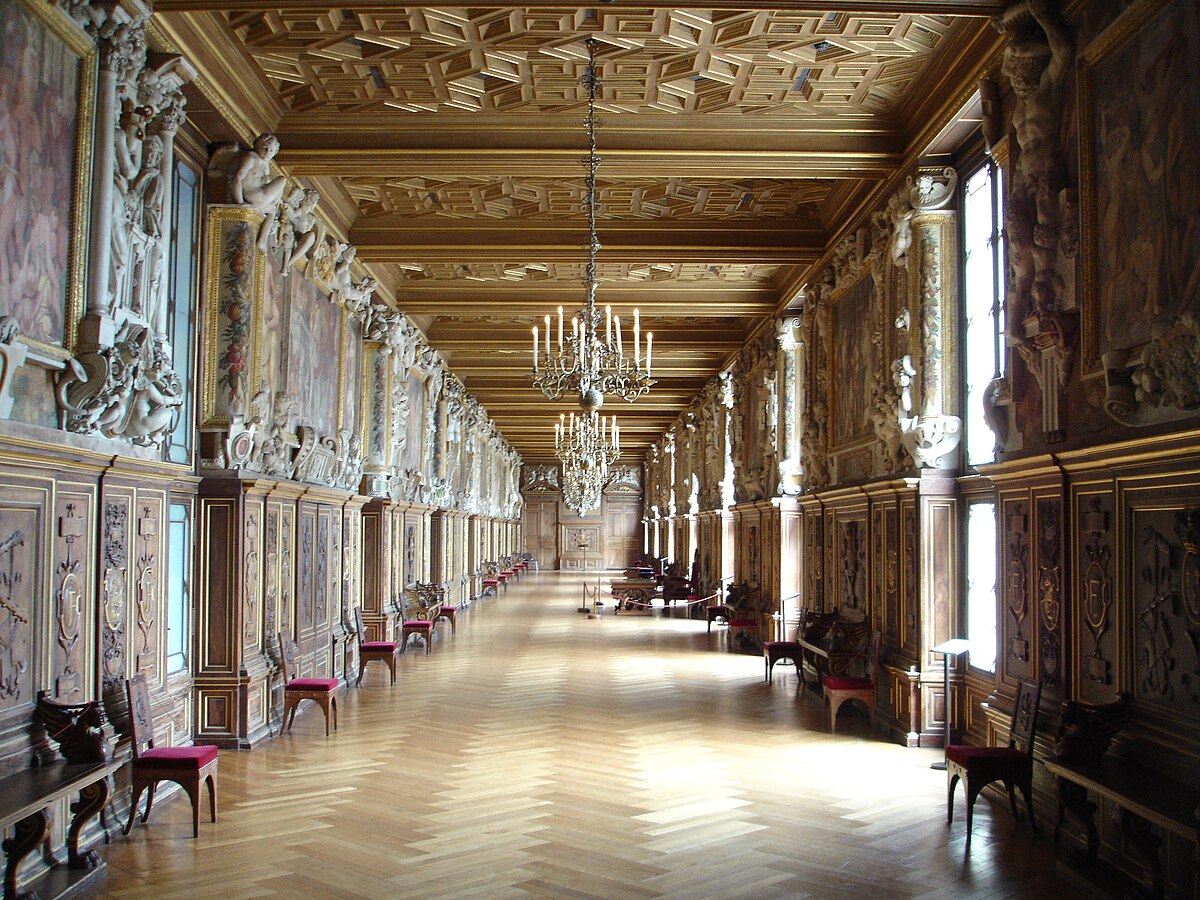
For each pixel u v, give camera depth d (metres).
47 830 4.95
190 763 6.11
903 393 8.94
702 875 5.42
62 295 5.75
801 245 12.20
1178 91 4.80
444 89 8.45
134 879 5.33
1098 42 5.58
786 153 9.16
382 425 14.25
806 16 7.11
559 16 7.12
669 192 11.11
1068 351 5.93
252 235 8.51
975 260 8.51
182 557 8.09
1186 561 4.80
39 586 5.50
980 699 8.20
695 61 7.90
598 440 21.03
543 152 9.16
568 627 19.98
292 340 10.01
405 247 12.18
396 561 15.72
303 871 5.46
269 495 9.27
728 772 7.82
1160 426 4.84
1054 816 6.14
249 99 8.27
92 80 5.95
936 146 8.62
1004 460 6.84
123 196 6.31
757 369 17.28
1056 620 6.22
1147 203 5.09
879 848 5.92
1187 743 4.75
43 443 5.32
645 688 12.14
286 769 7.86
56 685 5.71
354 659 12.58
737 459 19.16
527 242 12.23
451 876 5.38
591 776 7.67
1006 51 6.39
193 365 8.23
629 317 17.86
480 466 29.20
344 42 7.59
